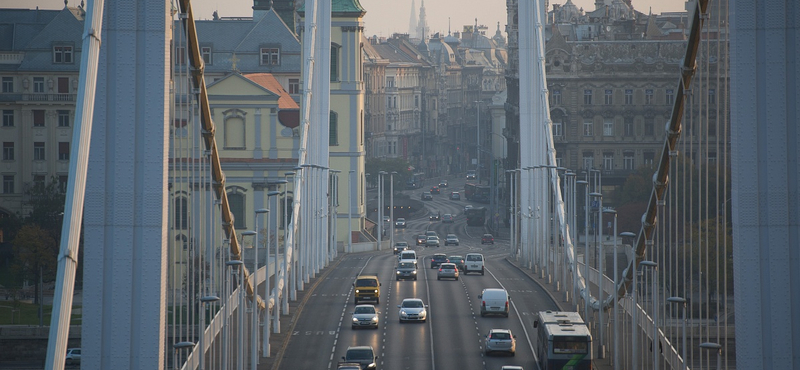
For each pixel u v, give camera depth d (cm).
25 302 17788
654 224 10569
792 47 6750
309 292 17612
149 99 7369
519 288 18175
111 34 7350
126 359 7369
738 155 6812
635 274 11100
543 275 19575
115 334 7369
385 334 13600
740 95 6794
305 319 14888
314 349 12675
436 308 15750
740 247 6812
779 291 6781
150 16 7362
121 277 7375
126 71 7350
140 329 7375
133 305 7375
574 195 16200
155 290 7388
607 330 13100
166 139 7400
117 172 7369
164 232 7431
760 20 6769
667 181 10169
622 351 12325
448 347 12712
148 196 7375
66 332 5062
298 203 18725
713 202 19450
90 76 5631
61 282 5116
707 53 8519
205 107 9231
